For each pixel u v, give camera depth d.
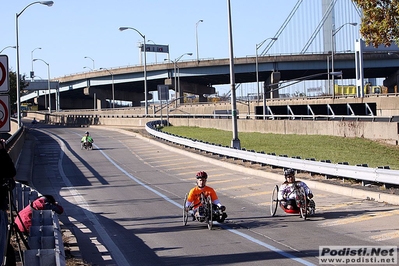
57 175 29.62
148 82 117.06
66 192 23.05
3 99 10.72
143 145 47.88
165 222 15.35
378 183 19.36
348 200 17.67
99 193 22.34
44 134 69.81
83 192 22.86
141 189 23.03
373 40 24.56
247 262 10.38
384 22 23.56
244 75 108.12
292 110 60.28
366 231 12.75
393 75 108.06
